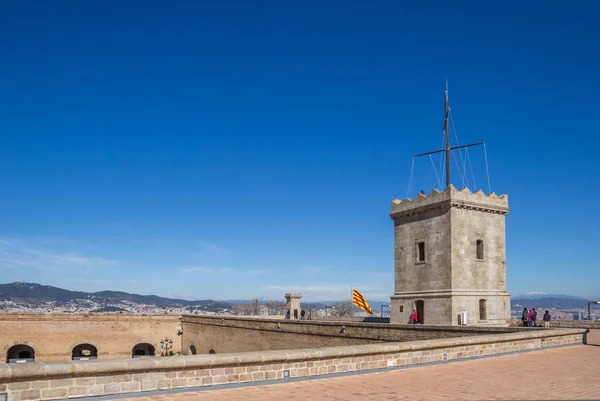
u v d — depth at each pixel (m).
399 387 15.25
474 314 40.16
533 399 13.84
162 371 13.77
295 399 13.40
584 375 17.80
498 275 43.00
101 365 12.81
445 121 45.88
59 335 60.97
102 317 63.34
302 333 42.44
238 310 132.75
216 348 57.00
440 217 41.25
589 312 45.59
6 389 11.65
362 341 36.72
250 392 14.06
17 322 59.25
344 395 14.02
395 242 45.91
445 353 20.55
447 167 45.09
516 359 21.75
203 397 13.33
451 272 39.62
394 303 44.91
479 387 15.42
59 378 12.34
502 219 44.00
